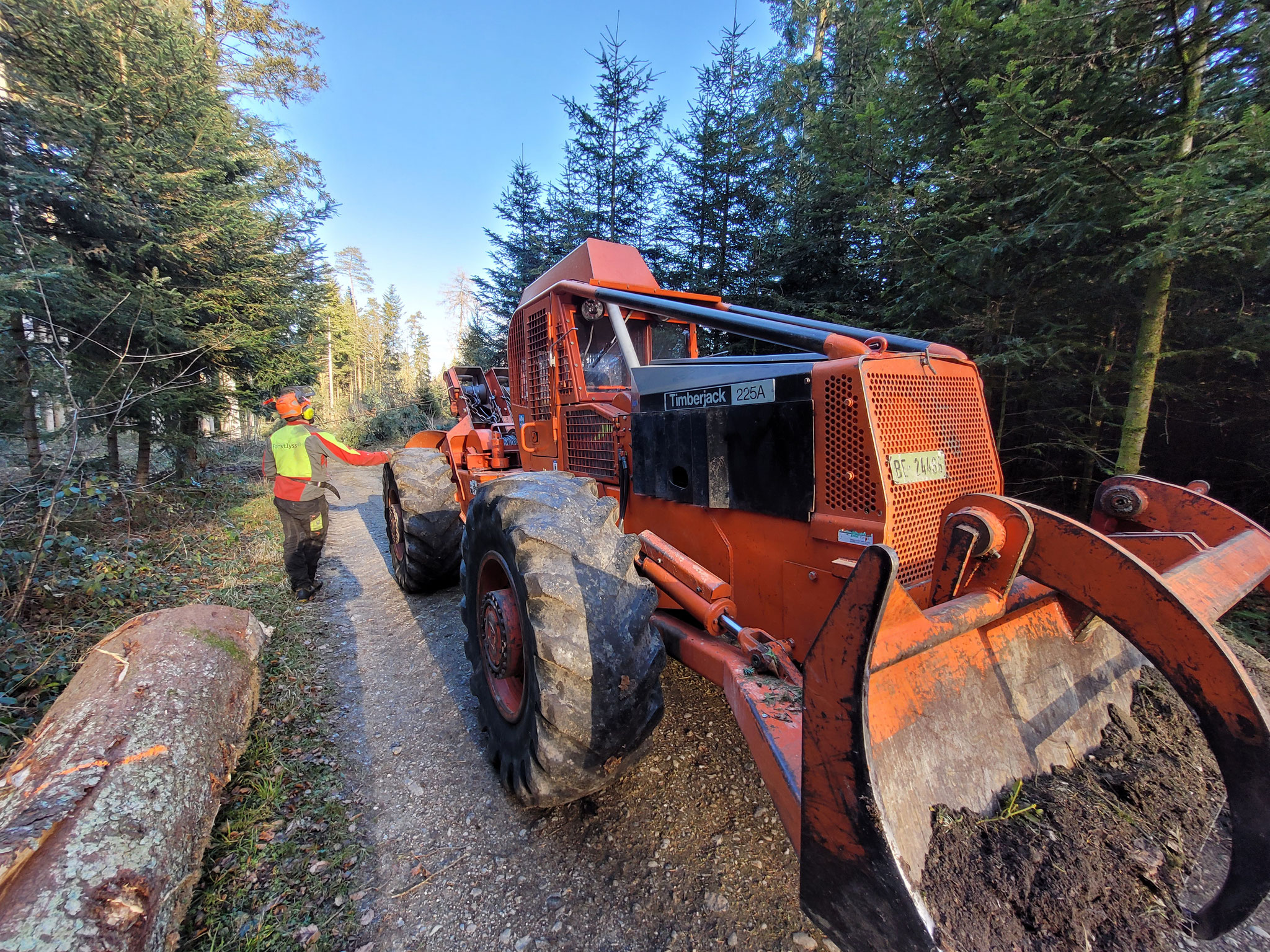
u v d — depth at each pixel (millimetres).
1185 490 2408
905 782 1320
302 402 4434
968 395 2160
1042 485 5215
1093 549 1404
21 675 2627
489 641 2287
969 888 1248
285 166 9125
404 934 1703
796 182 8180
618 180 10594
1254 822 1209
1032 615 1822
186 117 6180
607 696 1815
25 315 4930
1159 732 1845
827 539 1850
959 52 3980
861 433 1749
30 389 5086
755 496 2098
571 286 2992
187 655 2402
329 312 9547
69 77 5324
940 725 1449
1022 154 3510
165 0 6516
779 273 7605
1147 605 1320
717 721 2715
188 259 6598
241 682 2545
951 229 4266
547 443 3543
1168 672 1302
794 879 1856
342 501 9469
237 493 8367
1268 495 4289
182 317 6414
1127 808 1553
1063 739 1717
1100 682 1925
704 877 1876
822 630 1114
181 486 7371
